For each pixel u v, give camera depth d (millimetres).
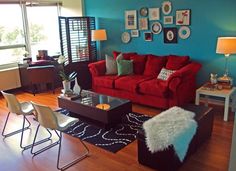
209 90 3895
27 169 2752
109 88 4934
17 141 3443
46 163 2857
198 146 3002
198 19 4492
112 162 2816
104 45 6211
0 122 4121
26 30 6113
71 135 3529
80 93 4113
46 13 6473
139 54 5453
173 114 2863
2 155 3080
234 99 4074
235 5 4035
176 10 4711
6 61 5930
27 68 5562
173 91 3975
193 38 4637
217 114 4070
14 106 3324
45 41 6613
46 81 5707
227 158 2799
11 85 5883
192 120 2705
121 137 3402
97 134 3518
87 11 6297
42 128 3820
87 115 3641
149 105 4402
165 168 2559
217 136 3314
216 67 4477
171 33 4883
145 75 4965
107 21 5945
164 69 4605
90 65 5262
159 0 4898
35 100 5254
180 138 2453
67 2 6527
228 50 3773
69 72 5867
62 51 5949
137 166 2723
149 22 5172
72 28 5832
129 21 5477
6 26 5777
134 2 5289
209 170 2590
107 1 5785
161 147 2430
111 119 3422
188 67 4195
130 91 4559
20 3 5855
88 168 2717
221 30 4277
